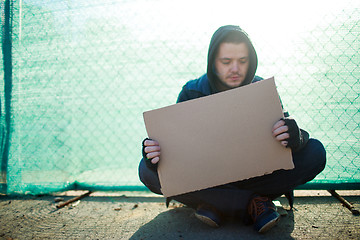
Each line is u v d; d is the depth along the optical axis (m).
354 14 2.00
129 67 2.29
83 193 2.39
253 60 1.67
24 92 2.35
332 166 2.08
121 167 2.40
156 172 1.53
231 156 1.45
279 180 1.61
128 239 1.56
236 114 1.45
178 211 1.93
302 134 1.52
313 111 2.06
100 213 1.97
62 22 2.31
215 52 1.64
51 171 2.38
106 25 2.28
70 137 2.38
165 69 2.24
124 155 2.38
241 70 1.63
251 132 1.44
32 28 2.32
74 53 2.32
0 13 2.32
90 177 2.44
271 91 1.43
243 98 1.44
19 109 2.36
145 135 2.34
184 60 2.22
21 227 1.78
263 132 1.44
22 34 2.33
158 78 2.26
